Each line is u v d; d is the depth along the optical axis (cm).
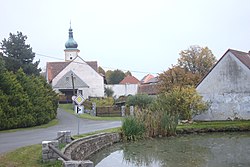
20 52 5075
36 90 3666
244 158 1944
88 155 2056
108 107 4981
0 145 1816
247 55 4494
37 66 5256
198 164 1795
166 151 2236
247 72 3941
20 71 3619
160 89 5378
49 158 1332
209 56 6300
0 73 3111
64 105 6172
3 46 5103
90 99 6194
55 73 8244
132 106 4612
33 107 3322
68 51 9475
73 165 1052
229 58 4062
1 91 3009
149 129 2948
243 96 3959
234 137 2969
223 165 1761
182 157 2005
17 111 3069
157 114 3073
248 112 3928
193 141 2734
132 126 2791
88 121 3841
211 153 2136
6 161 1327
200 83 4200
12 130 2808
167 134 3072
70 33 9644
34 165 1267
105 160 1942
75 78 7494
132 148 2384
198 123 3609
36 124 3325
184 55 6328
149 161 1897
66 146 1723
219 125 3431
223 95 4062
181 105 3556
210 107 4084
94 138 2267
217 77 4106
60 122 3709
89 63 8138
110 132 2611
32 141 1983
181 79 5397
